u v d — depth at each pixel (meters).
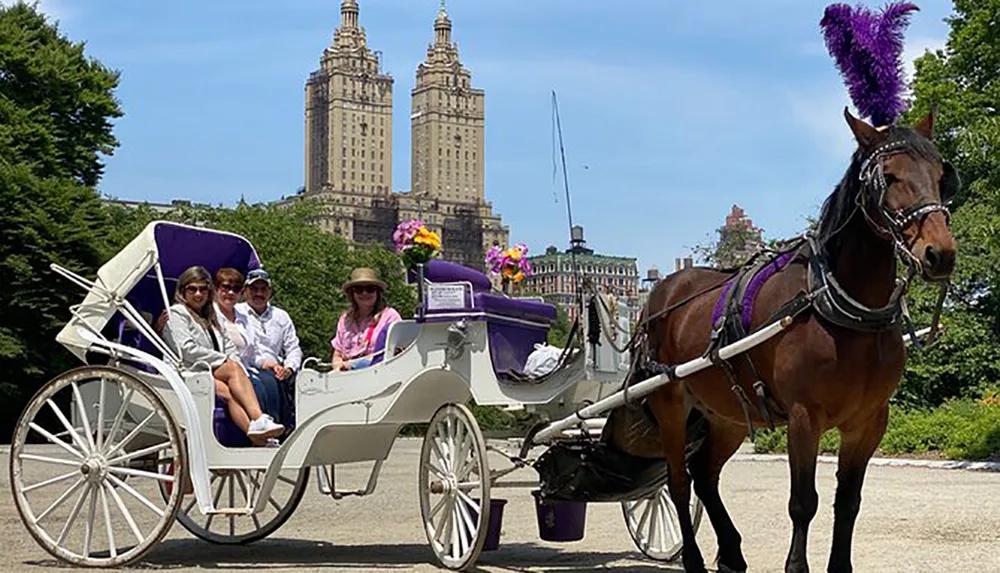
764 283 7.73
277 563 9.56
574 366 8.96
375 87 173.62
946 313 26.33
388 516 13.66
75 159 39.28
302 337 53.53
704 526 12.12
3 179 32.75
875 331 7.03
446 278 9.70
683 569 9.35
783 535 11.33
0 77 38.31
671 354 8.64
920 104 29.28
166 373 9.41
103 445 9.43
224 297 10.84
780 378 7.32
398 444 32.38
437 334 9.25
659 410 8.65
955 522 11.94
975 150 23.00
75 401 9.91
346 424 9.55
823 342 7.08
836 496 7.45
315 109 174.75
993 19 27.81
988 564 9.12
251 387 9.94
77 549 10.43
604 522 12.85
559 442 9.06
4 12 40.78
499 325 9.12
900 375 7.23
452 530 9.07
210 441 9.56
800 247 7.63
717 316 8.02
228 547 10.84
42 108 37.59
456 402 9.67
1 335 31.53
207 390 9.59
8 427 33.19
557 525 9.84
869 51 7.36
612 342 9.09
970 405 23.62
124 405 9.48
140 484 16.02
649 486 9.18
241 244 11.35
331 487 10.43
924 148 6.75
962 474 18.17
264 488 9.53
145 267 9.98
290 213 60.28
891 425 23.12
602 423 9.34
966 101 28.86
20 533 11.38
